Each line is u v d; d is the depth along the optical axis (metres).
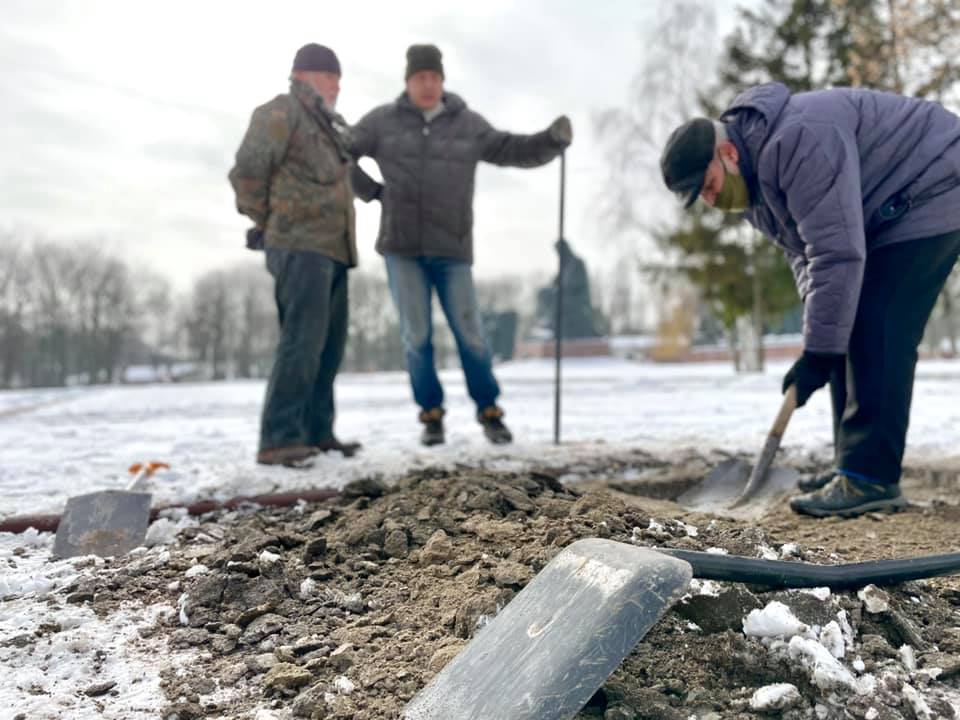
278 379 3.76
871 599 1.80
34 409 10.08
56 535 2.64
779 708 1.50
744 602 1.74
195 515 2.95
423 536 2.46
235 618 2.00
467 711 1.40
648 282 19.78
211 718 1.55
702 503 3.26
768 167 2.74
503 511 2.63
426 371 4.58
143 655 1.82
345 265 4.08
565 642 1.41
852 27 13.77
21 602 2.12
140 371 65.94
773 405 7.81
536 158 4.65
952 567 1.98
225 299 61.72
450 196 4.42
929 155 2.74
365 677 1.66
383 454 4.17
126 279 56.94
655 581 1.43
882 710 1.47
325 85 3.85
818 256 2.71
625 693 1.53
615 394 10.51
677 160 2.84
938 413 6.17
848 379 2.95
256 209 3.76
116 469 4.05
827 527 2.75
